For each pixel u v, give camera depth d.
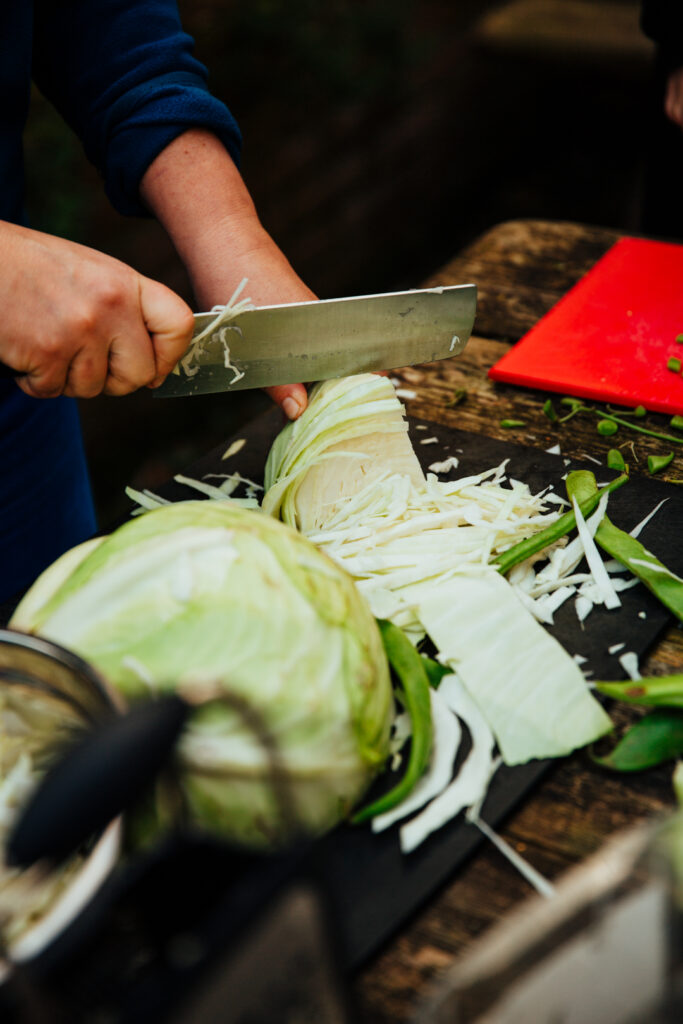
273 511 1.06
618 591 0.94
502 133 4.72
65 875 0.60
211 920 0.45
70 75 1.29
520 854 0.71
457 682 0.83
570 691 0.80
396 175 4.00
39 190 2.52
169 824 0.66
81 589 0.73
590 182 4.48
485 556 0.94
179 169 1.23
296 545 0.77
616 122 4.62
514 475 1.13
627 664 0.85
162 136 1.22
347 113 3.69
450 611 0.88
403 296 1.12
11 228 0.97
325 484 1.08
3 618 0.98
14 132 1.27
